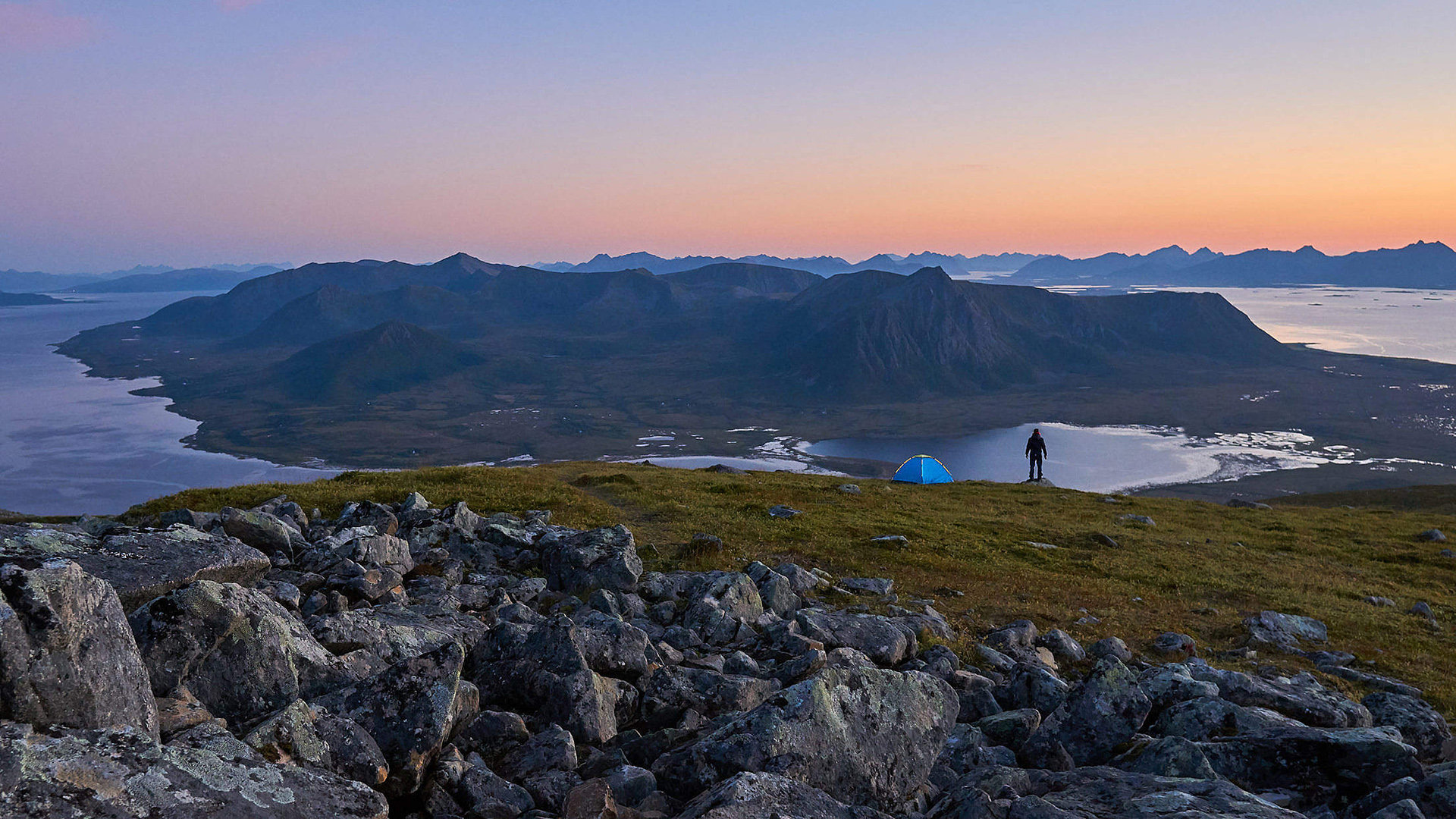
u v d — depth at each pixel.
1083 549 44.81
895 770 12.07
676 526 38.16
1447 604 38.25
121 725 7.97
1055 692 17.03
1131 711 14.61
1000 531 47.34
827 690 12.20
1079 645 26.55
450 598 21.06
